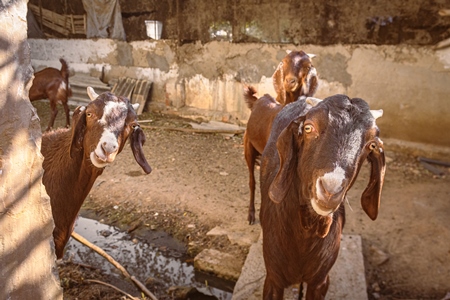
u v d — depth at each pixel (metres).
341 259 4.08
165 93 10.19
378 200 2.42
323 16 7.78
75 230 5.09
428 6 6.82
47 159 3.27
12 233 2.12
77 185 3.17
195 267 4.34
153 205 5.66
